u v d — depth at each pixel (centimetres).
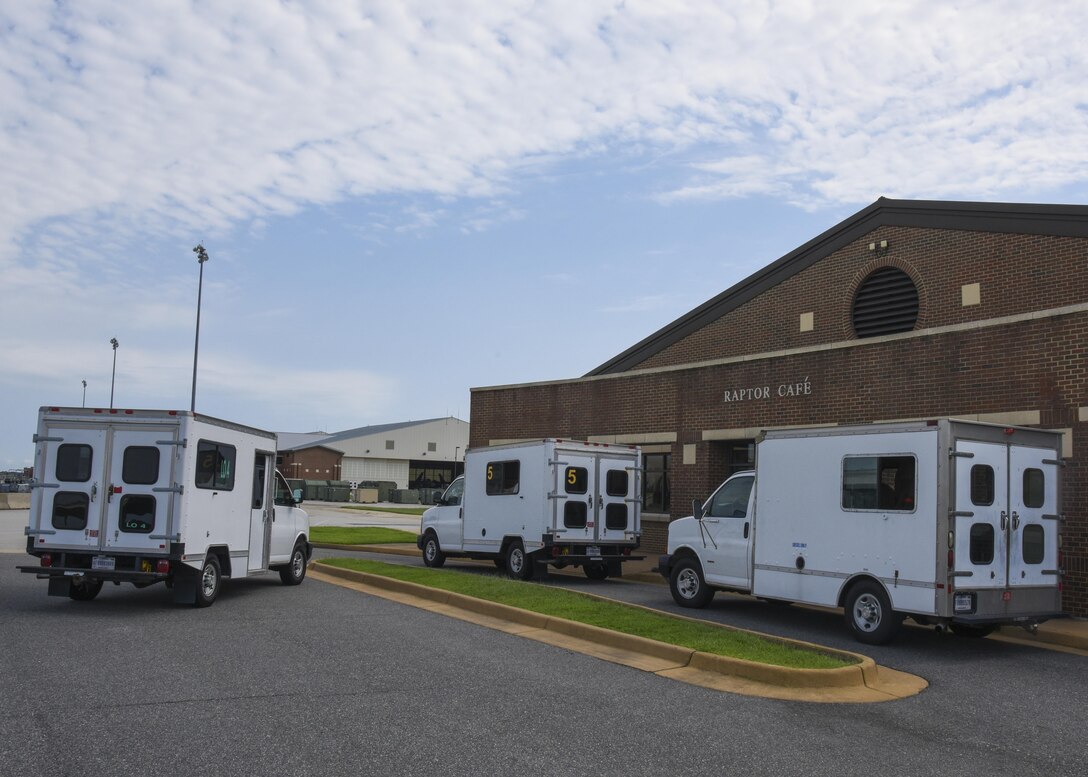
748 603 1494
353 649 966
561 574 1962
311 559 1980
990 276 1852
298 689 775
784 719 732
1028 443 1127
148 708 697
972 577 1052
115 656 895
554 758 606
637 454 1844
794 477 1227
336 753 599
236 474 1361
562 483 1739
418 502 7419
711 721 716
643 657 965
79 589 1318
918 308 1980
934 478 1054
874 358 1758
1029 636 1223
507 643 1030
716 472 2105
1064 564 1376
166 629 1069
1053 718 773
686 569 1416
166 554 1197
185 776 545
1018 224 1809
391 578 1530
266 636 1036
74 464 1223
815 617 1341
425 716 698
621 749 633
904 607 1069
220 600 1352
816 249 2189
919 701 818
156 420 1219
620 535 1805
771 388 1970
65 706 694
